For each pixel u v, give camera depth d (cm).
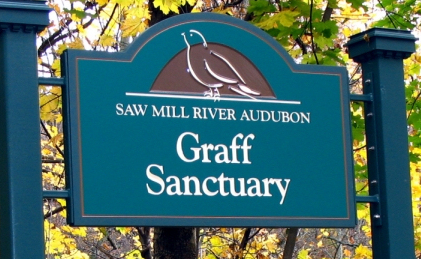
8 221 456
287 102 533
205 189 501
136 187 486
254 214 511
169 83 506
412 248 554
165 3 676
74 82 485
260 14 728
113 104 491
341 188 538
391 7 816
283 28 718
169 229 687
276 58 535
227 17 527
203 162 504
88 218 473
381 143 561
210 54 520
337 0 805
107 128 487
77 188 474
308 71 542
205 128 509
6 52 468
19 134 462
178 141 500
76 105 483
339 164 539
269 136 525
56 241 888
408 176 562
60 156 915
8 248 455
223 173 508
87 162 479
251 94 525
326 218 530
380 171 560
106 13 781
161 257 686
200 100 511
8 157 459
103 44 753
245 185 512
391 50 569
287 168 525
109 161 484
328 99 545
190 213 495
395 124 565
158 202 489
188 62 513
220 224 501
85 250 1085
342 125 545
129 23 728
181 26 515
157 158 494
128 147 489
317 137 537
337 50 738
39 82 478
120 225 479
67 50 488
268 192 518
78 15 697
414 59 910
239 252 873
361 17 874
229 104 518
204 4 827
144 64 502
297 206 523
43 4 479
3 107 467
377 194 558
